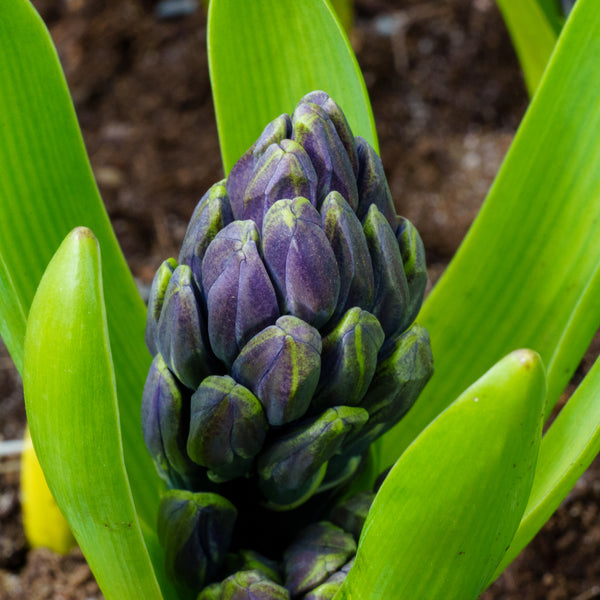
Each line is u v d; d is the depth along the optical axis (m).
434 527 0.33
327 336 0.35
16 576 0.53
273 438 0.36
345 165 0.35
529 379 0.32
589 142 0.39
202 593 0.37
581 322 0.37
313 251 0.34
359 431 0.36
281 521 0.38
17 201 0.38
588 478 0.52
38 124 0.38
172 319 0.35
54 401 0.34
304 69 0.39
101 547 0.35
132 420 0.40
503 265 0.40
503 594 0.49
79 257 0.33
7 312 0.37
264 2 0.39
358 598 0.35
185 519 0.36
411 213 0.73
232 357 0.35
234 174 0.35
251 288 0.34
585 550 0.50
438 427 0.33
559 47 0.39
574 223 0.39
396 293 0.35
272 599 0.36
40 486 0.48
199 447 0.35
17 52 0.38
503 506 0.33
